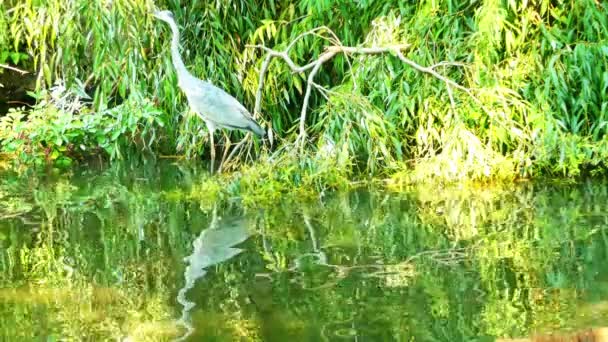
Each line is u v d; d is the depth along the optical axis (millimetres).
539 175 12734
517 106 12547
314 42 13891
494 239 9609
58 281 8594
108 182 13227
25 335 7195
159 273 8773
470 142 12328
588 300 7629
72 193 12523
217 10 14141
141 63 13844
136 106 14031
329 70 14898
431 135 12953
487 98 12578
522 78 12773
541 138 12289
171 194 12320
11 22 15109
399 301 7766
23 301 8039
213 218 10938
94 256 9406
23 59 16469
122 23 13406
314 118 14148
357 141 12727
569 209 10789
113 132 14320
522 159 12438
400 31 13430
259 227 10445
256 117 13602
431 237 9789
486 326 7117
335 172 12266
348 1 14070
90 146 15305
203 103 12758
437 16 13398
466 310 7488
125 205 11695
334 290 8094
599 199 11234
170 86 14023
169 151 15336
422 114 12906
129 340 7062
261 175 12219
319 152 12477
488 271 8500
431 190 12172
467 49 13312
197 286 8344
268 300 7902
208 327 7309
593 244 9250
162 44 14414
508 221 10344
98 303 7938
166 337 7113
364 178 12977
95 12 13328
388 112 13062
